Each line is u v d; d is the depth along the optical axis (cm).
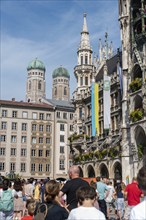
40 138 9625
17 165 9212
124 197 2291
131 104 5169
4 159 9138
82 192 693
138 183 654
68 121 10050
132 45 5394
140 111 4897
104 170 6025
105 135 6331
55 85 19088
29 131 9531
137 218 588
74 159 6925
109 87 6097
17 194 1842
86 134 7106
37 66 19488
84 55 7675
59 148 9750
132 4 5556
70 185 1113
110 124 6097
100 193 2064
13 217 1817
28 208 1017
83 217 664
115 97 6181
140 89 4944
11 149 9262
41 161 9462
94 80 6894
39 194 2706
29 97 19225
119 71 5772
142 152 4916
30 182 2725
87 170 6488
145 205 600
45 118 9794
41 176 9356
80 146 7031
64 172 9631
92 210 677
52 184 863
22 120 9531
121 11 5903
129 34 5641
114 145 5638
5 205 1605
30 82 19450
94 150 6425
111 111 6219
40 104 9900
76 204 1094
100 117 6612
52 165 9569
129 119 5191
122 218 2414
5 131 9319
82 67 7594
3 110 9419
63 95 18825
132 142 5019
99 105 6744
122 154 5262
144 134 5025
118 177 5559
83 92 7494
